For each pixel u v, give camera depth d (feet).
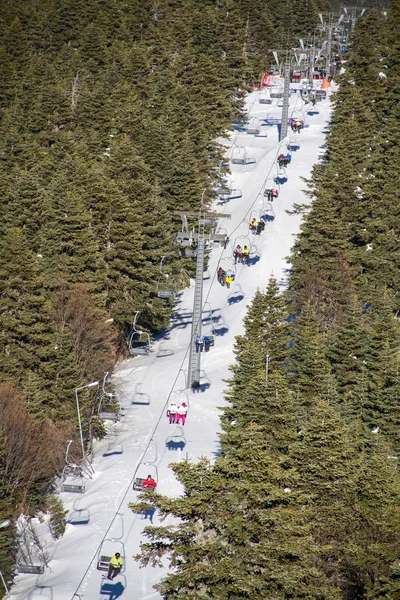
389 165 412.98
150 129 420.77
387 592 152.05
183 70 542.16
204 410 291.79
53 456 251.60
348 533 169.48
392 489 174.60
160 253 353.72
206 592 141.18
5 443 236.02
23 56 640.17
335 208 357.41
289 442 177.06
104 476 253.65
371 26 643.04
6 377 272.92
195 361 301.02
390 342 261.85
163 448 266.77
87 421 271.49
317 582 148.97
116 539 222.07
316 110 614.75
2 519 222.48
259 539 143.43
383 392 238.48
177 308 383.65
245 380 237.04
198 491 147.43
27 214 337.93
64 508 241.35
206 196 416.05
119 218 349.00
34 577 212.84
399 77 542.98
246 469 148.77
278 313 269.64
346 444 177.58
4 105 580.30
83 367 285.43
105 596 199.11
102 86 530.68
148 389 312.71
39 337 282.56
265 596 137.49
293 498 145.89
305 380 244.63
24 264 292.40
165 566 210.18
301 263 332.19
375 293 318.45
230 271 378.12
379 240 358.84
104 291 331.57
